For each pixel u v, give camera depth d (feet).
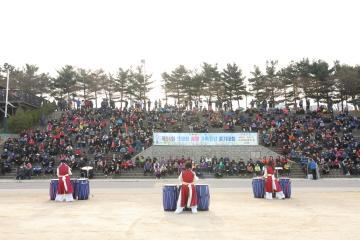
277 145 154.61
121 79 280.72
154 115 188.75
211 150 148.97
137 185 103.81
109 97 283.59
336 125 172.04
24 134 153.58
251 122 176.55
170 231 39.65
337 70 257.55
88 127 164.04
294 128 166.40
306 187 95.04
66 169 66.85
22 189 91.09
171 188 54.19
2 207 58.23
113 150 146.30
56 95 283.38
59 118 184.85
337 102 256.73
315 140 155.43
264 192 70.44
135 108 202.39
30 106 204.44
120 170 132.87
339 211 53.26
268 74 267.39
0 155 139.74
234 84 268.00
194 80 276.21
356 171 133.80
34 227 42.04
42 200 67.82
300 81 254.68
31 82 278.05
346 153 142.82
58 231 39.88
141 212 52.90
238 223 44.04
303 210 54.24
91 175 127.95
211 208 56.44
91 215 50.24
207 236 37.19
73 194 68.39
